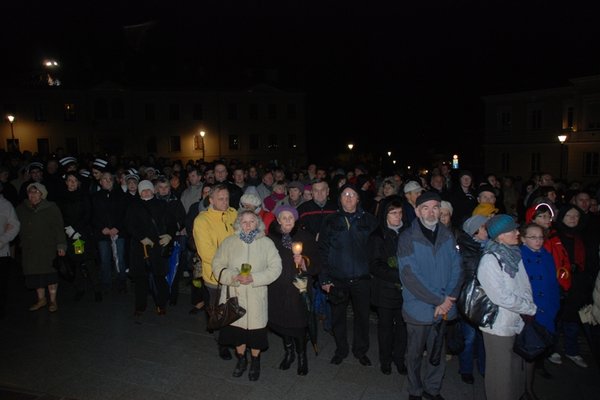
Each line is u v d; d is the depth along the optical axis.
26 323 7.08
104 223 8.17
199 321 7.13
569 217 5.56
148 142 47.50
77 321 7.14
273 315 5.38
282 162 51.41
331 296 5.54
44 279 7.45
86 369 5.62
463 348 5.09
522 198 12.68
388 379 5.33
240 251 5.12
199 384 5.26
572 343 5.64
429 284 4.64
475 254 4.96
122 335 6.62
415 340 4.73
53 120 44.72
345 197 5.51
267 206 8.28
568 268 5.34
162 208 7.48
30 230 7.36
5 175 9.97
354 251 5.49
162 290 7.37
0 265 7.11
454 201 8.63
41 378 5.40
